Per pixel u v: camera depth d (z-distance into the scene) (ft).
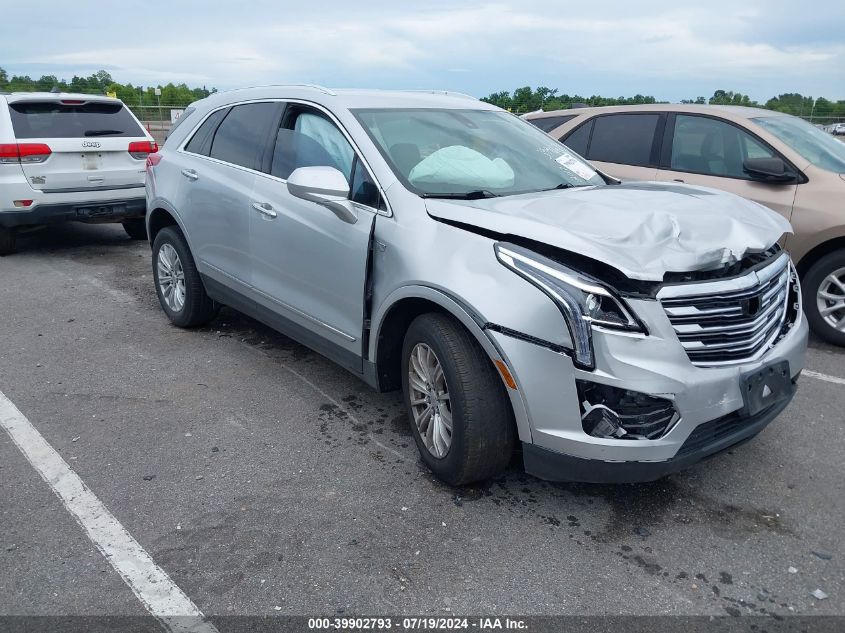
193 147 17.07
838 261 17.13
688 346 9.10
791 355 10.50
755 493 11.00
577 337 8.90
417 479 11.25
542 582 8.91
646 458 9.10
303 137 13.70
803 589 8.84
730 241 9.73
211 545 9.52
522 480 11.27
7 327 18.43
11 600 8.45
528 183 12.67
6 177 24.97
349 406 13.91
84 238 31.22
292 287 13.67
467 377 9.95
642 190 12.10
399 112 13.32
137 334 17.92
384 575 8.98
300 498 10.67
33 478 11.16
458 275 9.90
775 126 19.30
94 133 26.58
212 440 12.46
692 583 8.93
